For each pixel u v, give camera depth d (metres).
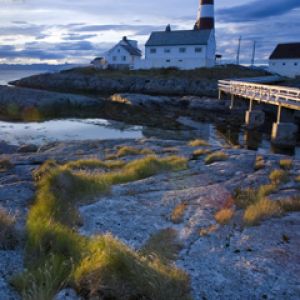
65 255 5.12
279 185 10.03
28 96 39.25
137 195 9.27
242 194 9.09
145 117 34.62
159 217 7.59
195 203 8.52
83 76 70.12
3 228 5.30
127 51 82.00
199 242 6.23
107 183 10.08
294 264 5.33
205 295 4.55
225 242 6.20
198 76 64.19
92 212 7.79
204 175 11.48
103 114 35.88
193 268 5.25
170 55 72.12
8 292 4.02
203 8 76.31
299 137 26.06
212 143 25.34
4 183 10.09
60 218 6.96
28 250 5.08
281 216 7.43
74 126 29.92
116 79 65.69
